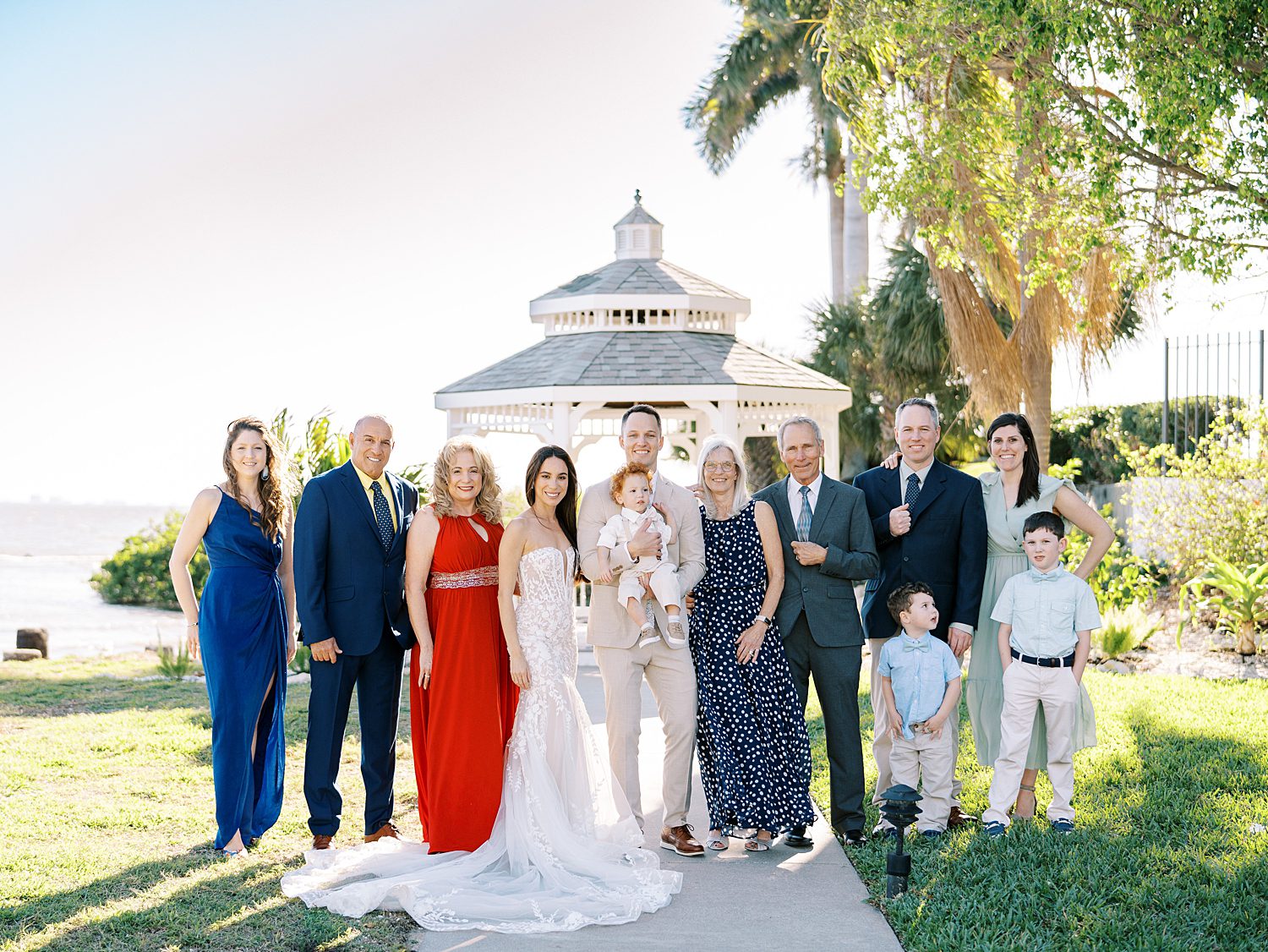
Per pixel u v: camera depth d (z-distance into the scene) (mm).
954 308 13742
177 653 13875
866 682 10102
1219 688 8938
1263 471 11680
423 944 4242
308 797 5457
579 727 5254
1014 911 4352
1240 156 8078
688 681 5312
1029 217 9484
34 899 4594
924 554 5465
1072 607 5258
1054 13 7684
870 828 5582
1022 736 5316
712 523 5473
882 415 21422
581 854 4906
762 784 5258
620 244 14758
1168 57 7703
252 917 4453
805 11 21531
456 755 5141
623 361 12617
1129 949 4008
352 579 5484
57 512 132125
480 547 5328
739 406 12898
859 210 24812
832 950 4148
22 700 9734
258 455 5453
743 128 24625
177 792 6355
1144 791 5922
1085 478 18469
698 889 4832
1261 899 4426
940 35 9008
